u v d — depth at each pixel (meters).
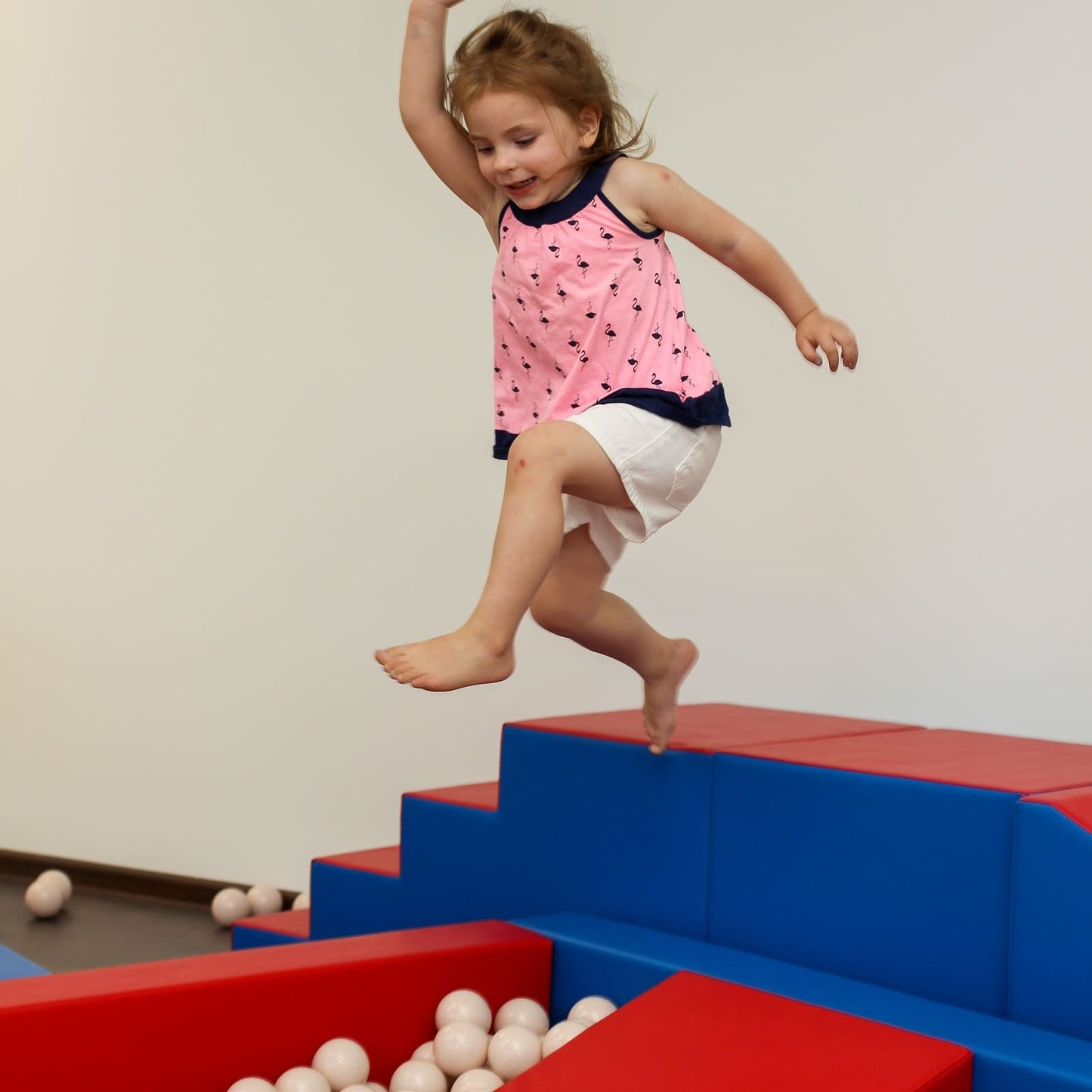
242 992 1.43
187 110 3.21
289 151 3.09
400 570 2.95
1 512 3.47
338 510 3.02
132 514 3.29
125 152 3.30
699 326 2.64
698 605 2.64
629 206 1.57
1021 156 2.30
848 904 1.66
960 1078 1.33
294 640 3.07
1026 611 2.30
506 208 1.62
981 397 2.34
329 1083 1.44
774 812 1.74
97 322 3.34
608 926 1.85
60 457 3.40
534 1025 1.64
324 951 1.59
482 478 2.85
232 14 3.15
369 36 2.99
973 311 2.35
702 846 1.82
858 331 2.46
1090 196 2.24
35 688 3.43
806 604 2.52
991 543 2.34
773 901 1.73
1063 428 2.27
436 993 1.63
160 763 3.24
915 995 1.58
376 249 2.98
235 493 3.15
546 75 1.48
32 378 3.43
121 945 2.73
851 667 2.47
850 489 2.48
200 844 3.18
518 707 2.81
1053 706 2.27
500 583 1.44
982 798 1.54
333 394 3.03
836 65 2.49
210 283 3.19
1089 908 1.41
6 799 3.46
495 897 2.06
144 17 3.27
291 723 3.07
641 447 1.52
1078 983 1.41
